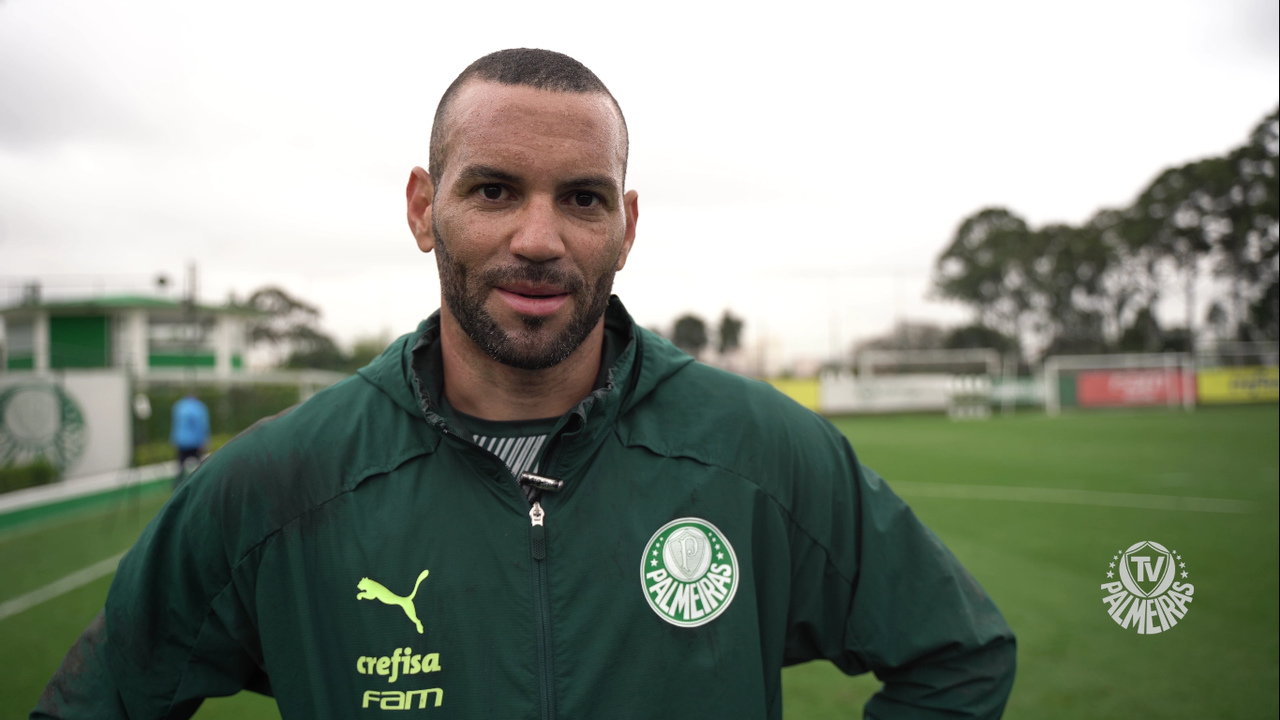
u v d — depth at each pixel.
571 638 1.02
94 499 8.95
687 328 26.16
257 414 15.57
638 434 1.15
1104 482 9.43
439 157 1.08
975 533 6.65
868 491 1.24
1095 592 4.86
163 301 21.84
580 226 1.04
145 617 1.08
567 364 1.15
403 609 1.02
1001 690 1.17
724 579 1.08
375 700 1.00
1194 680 3.52
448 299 1.08
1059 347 38.25
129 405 11.62
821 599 1.19
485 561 1.04
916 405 24.52
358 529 1.06
